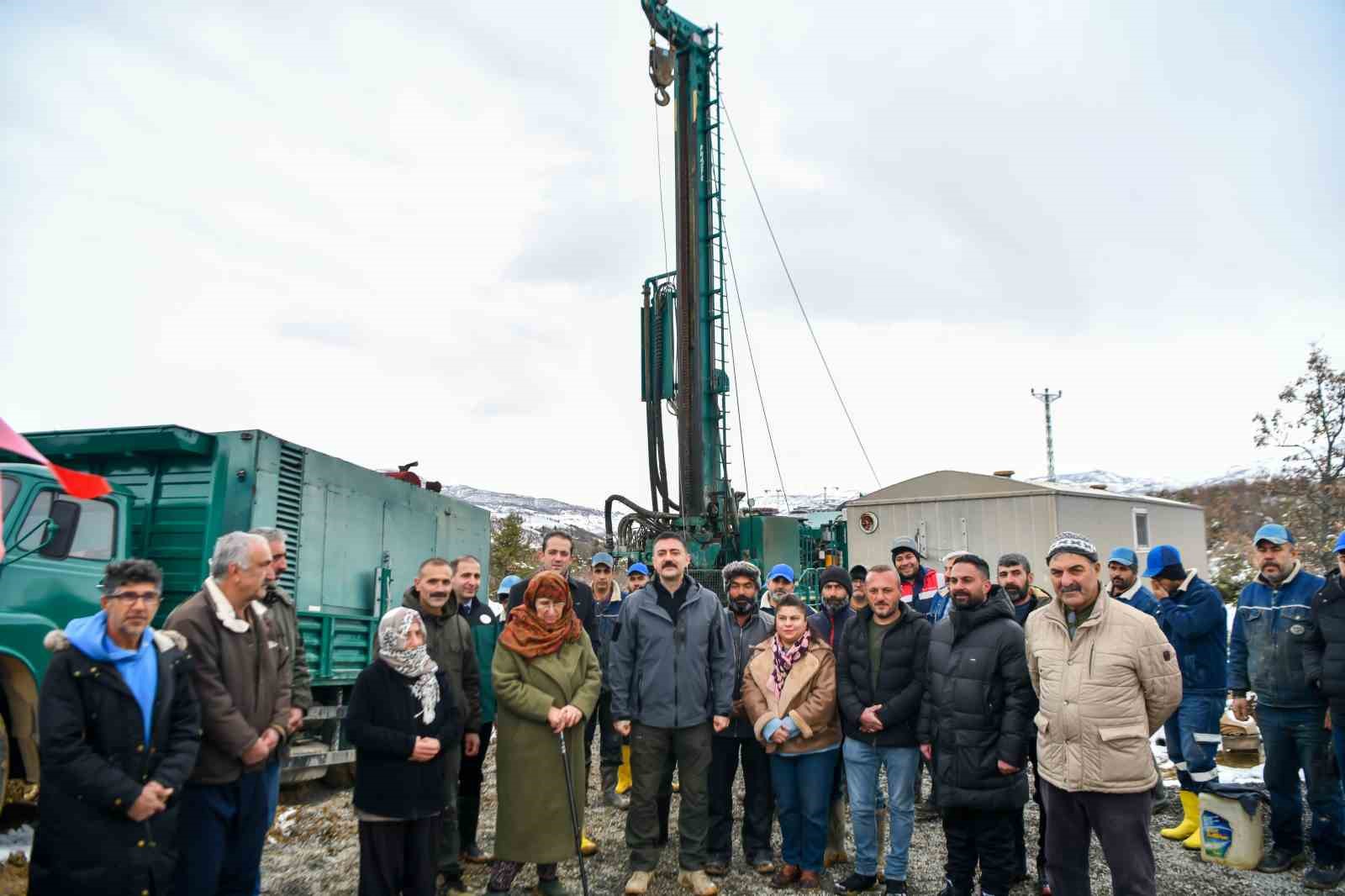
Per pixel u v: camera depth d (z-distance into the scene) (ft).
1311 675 17.79
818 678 18.11
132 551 22.89
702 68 56.18
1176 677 13.52
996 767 15.49
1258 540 19.06
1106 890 17.66
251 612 14.37
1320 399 55.16
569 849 16.69
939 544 50.08
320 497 26.03
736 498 53.01
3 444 10.07
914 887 17.89
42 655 17.60
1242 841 18.72
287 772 24.13
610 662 18.58
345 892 17.56
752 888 17.99
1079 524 47.42
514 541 98.07
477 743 18.42
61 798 11.25
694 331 53.21
